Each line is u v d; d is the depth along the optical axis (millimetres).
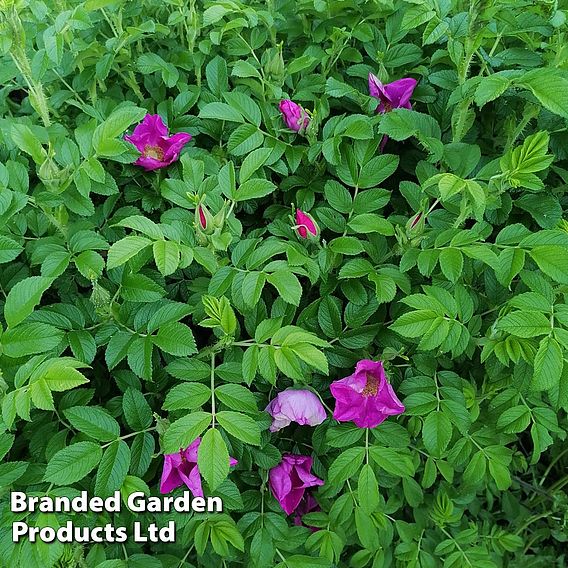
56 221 611
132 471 553
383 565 794
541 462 1061
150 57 735
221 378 565
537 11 662
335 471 601
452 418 599
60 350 550
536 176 592
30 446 589
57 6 804
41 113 678
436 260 555
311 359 497
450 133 731
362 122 644
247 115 670
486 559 782
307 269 581
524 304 527
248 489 682
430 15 637
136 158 631
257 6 835
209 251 550
